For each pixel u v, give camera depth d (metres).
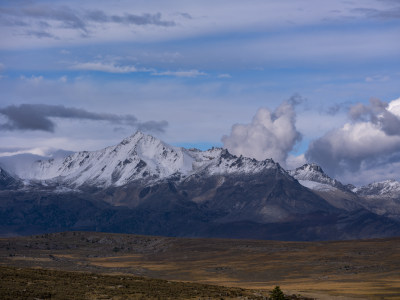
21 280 113.94
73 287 113.25
